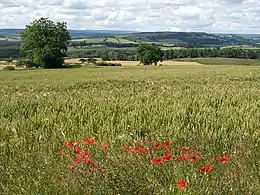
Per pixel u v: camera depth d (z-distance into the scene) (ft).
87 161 14.47
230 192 12.60
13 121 26.76
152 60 330.54
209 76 100.01
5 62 328.49
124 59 398.01
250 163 15.31
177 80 82.74
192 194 12.45
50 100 35.14
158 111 27.71
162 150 16.93
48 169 14.93
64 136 21.40
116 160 15.53
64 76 141.28
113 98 35.35
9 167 15.64
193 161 14.73
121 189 13.00
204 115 26.27
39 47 282.97
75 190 13.17
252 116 25.66
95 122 24.95
